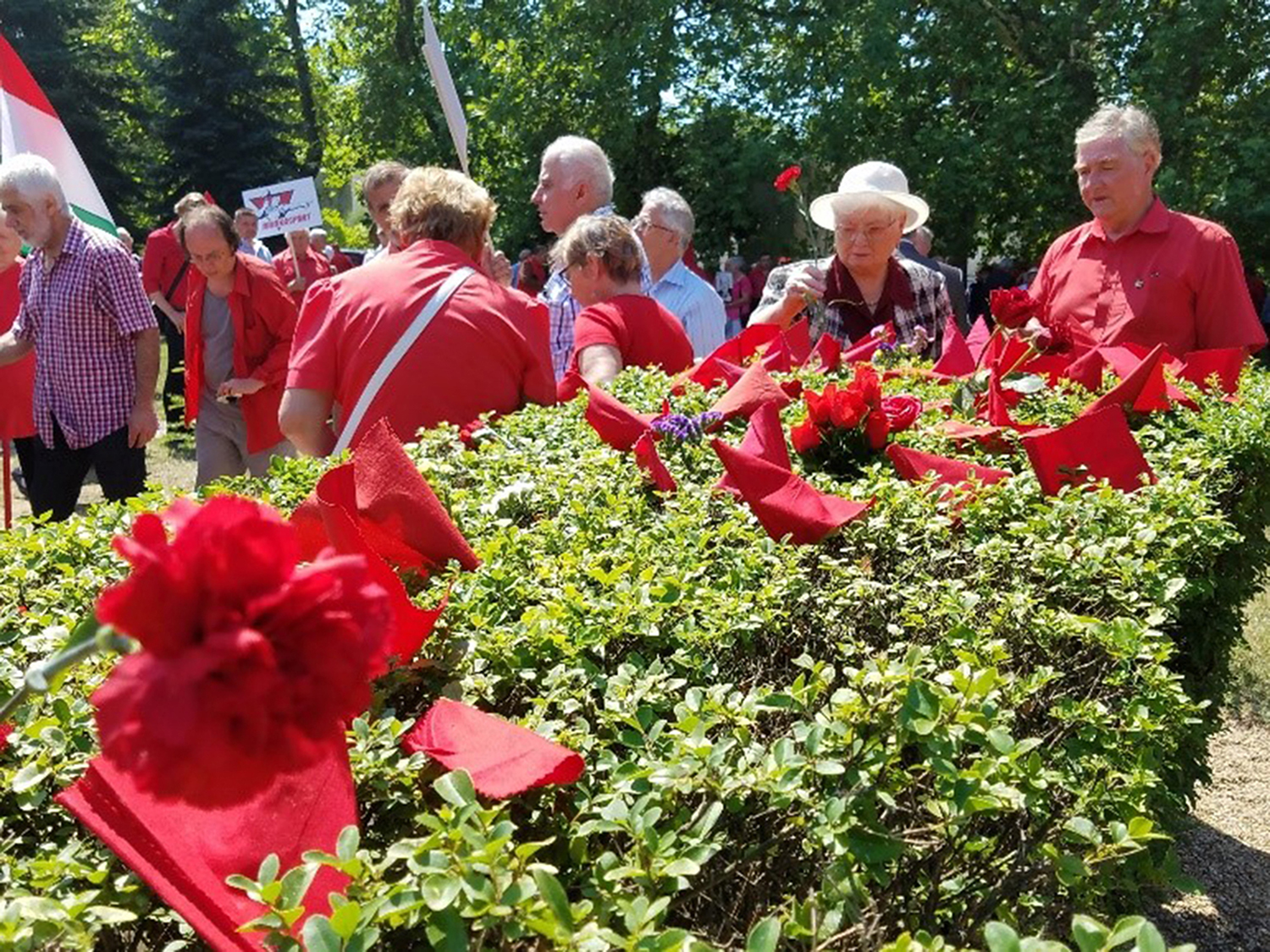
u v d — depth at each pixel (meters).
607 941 1.07
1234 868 3.80
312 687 0.82
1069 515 2.44
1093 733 1.69
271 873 1.14
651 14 18.45
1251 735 4.83
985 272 17.45
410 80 21.44
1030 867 1.55
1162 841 2.92
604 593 1.91
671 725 1.52
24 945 1.12
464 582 1.89
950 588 2.03
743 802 1.36
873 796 1.36
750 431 2.59
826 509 2.33
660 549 2.18
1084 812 1.61
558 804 1.40
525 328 3.54
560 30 19.05
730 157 18.73
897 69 17.27
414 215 3.58
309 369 3.45
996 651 1.71
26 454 6.43
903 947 1.12
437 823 1.18
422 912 1.12
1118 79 16.45
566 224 5.21
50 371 5.42
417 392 3.35
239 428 6.49
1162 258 4.28
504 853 1.16
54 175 5.29
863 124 17.59
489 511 2.43
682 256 5.55
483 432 3.15
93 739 1.48
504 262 6.27
